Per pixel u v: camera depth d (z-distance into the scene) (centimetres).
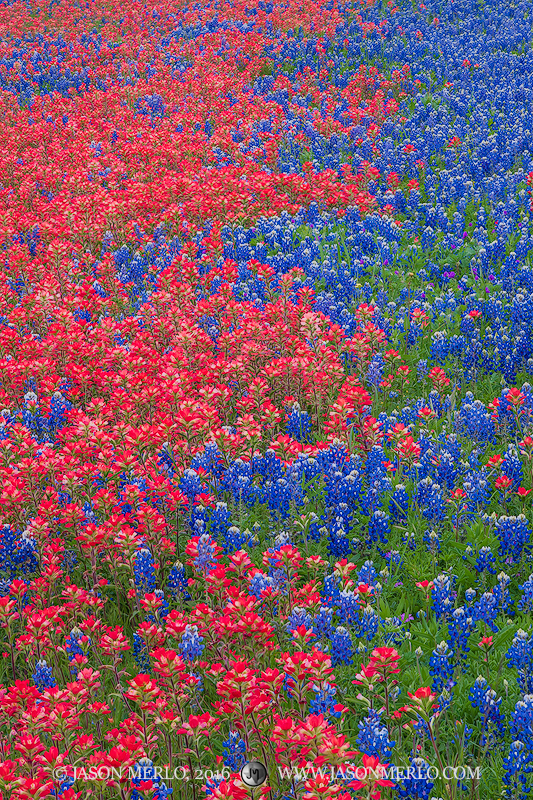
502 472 776
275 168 1861
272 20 3334
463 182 1606
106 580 693
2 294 1241
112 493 728
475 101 2216
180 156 1898
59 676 621
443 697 527
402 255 1359
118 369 1009
